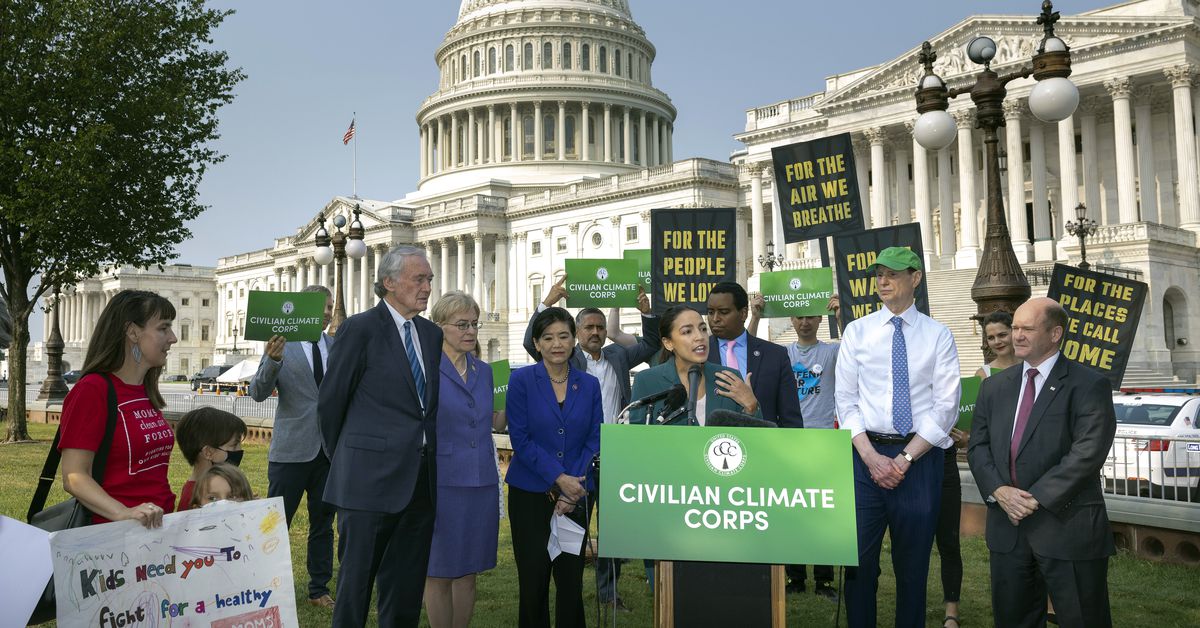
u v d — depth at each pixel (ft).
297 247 385.29
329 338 32.94
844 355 23.76
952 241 186.50
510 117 358.84
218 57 97.50
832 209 38.19
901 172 203.82
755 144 220.02
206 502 21.35
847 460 17.07
